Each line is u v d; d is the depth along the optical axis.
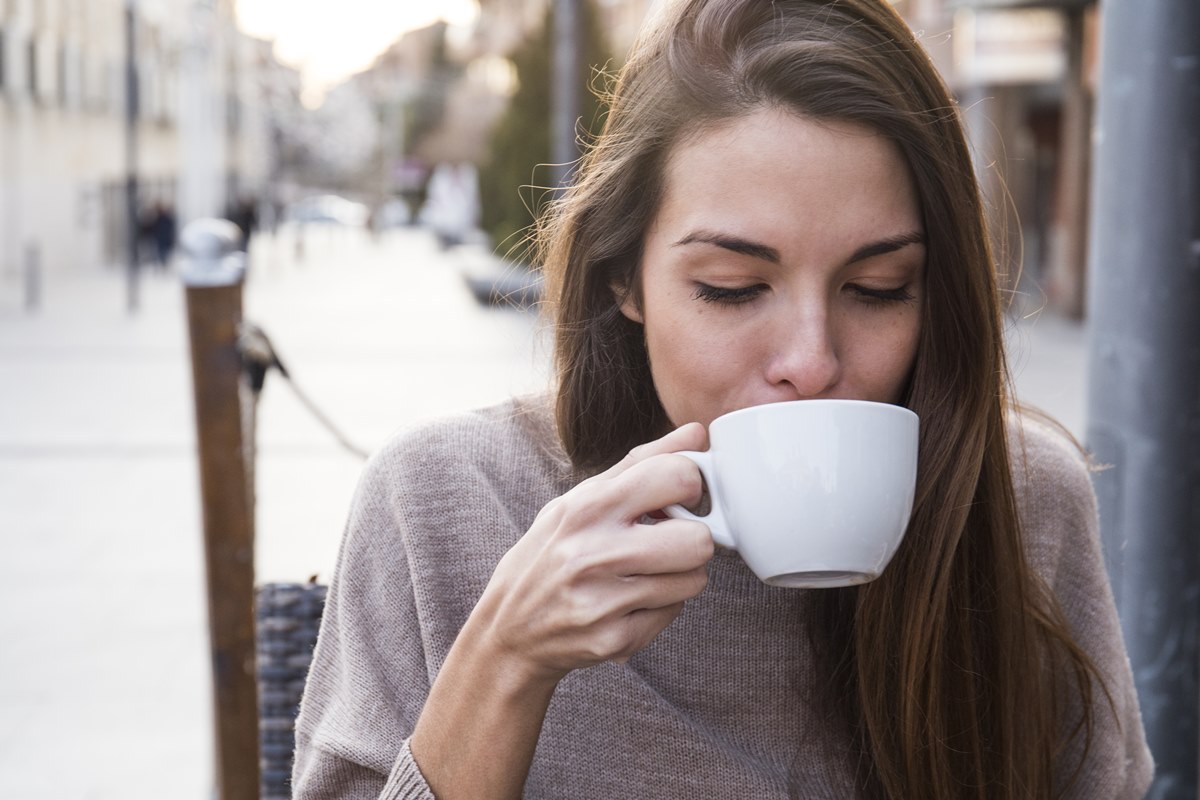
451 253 39.84
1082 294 17.83
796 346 1.08
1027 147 23.41
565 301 1.30
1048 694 1.37
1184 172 1.77
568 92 9.71
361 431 9.05
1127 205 1.79
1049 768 1.34
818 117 1.06
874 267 1.10
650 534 0.98
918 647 1.23
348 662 1.34
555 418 1.36
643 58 1.20
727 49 1.11
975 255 1.16
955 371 1.21
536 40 25.69
